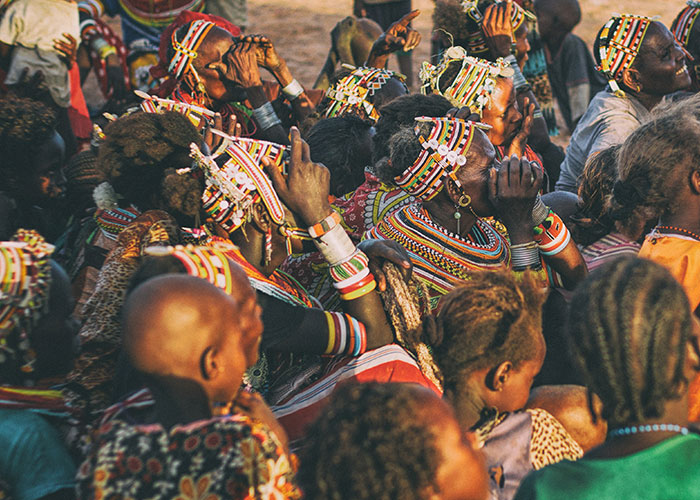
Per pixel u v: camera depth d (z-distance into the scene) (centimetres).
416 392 157
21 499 212
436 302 270
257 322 208
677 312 168
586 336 173
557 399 228
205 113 323
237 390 189
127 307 178
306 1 1438
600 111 442
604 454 170
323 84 571
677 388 168
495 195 270
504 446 205
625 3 1398
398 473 147
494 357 204
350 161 332
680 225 265
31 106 312
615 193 278
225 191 243
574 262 289
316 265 289
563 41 776
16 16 507
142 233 246
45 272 217
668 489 159
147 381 182
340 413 155
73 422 227
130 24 714
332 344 246
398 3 852
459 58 356
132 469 171
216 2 788
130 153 252
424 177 270
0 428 218
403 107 298
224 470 173
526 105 347
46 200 318
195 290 178
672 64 424
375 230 287
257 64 402
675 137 260
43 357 224
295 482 176
